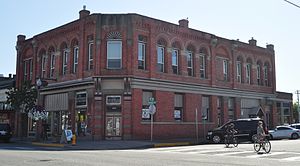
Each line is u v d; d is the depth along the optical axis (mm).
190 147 23375
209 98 36375
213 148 22172
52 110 34156
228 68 38906
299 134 36188
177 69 33625
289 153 18172
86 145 24500
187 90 33781
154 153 18422
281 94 47188
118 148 22984
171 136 31766
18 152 18625
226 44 38750
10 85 42469
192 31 35062
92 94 29562
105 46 29938
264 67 44312
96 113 28984
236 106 39031
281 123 46719
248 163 13531
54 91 33812
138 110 29422
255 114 40125
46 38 36062
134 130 28953
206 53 36562
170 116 32031
